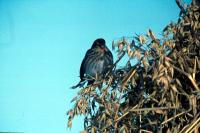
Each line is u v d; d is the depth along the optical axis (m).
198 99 8.41
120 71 9.18
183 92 8.36
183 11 9.22
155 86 8.53
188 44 8.79
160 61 8.36
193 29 8.77
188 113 8.30
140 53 8.73
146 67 8.58
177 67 8.67
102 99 9.02
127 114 8.72
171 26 8.93
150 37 8.73
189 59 8.62
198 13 8.98
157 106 8.67
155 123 8.44
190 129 8.09
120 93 8.95
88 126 9.07
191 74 8.48
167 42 8.65
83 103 9.09
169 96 8.34
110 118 8.76
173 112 8.37
